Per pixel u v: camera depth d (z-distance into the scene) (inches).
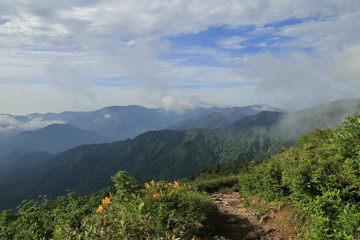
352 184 209.9
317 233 190.1
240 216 336.8
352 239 160.1
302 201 253.0
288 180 294.0
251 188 487.5
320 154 281.1
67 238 181.2
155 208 225.0
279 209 320.2
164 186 292.5
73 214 279.4
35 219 442.3
